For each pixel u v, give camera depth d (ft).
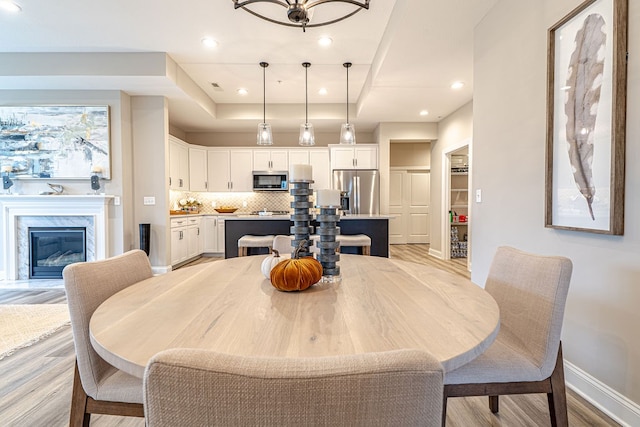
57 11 9.54
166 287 4.20
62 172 14.05
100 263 4.04
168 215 15.24
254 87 16.08
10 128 13.97
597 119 4.98
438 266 17.08
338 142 22.52
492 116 8.12
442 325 2.88
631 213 4.57
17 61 12.20
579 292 5.53
